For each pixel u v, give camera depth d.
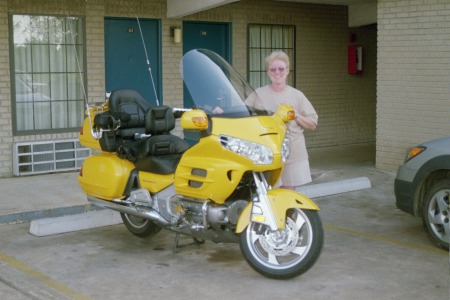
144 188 6.06
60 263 6.01
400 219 7.68
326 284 5.42
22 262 6.03
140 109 6.68
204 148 5.38
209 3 10.40
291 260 5.60
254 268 5.45
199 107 5.59
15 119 9.80
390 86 10.46
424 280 5.53
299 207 5.21
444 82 9.79
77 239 6.81
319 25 13.41
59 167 10.09
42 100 10.12
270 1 12.61
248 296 5.16
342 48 13.82
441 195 6.33
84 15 10.32
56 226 6.98
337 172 10.55
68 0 10.12
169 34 11.26
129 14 10.77
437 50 9.82
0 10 9.51
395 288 5.33
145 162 6.06
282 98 6.04
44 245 6.59
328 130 13.76
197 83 5.67
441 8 9.72
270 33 12.82
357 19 13.39
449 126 9.80
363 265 5.93
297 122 6.00
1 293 5.27
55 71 10.20
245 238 5.43
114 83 10.83
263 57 12.76
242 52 12.31
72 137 10.32
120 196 6.33
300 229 5.41
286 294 5.20
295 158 6.02
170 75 11.34
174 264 5.97
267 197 5.25
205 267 5.88
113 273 5.73
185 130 5.64
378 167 10.76
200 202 5.52
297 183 6.04
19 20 9.80
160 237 6.87
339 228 7.26
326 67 13.60
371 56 14.29
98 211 7.56
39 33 9.99
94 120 6.43
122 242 6.69
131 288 5.36
